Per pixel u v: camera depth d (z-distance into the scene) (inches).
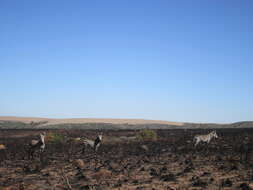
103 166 870.4
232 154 1040.8
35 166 909.8
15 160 1101.7
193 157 1017.5
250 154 999.6
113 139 2044.8
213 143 1535.4
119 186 587.2
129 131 2760.8
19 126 4399.6
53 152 1338.6
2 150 1499.8
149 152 1284.4
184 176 669.3
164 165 860.0
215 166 797.9
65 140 1916.8
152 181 628.7
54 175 744.3
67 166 895.7
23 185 611.5
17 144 1790.1
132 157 1110.4
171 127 4958.2
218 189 537.6
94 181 649.6
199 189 540.7
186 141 1699.1
